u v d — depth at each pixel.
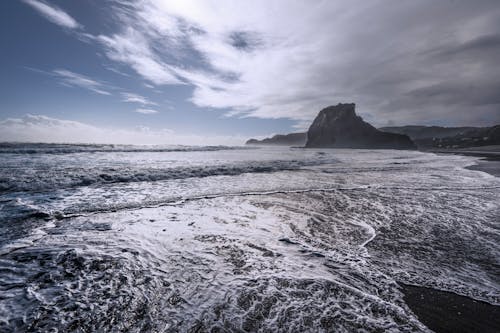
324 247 5.13
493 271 4.31
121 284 3.56
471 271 4.30
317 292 3.51
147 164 17.61
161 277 3.79
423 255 4.87
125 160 20.30
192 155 31.33
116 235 5.36
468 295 3.63
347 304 3.28
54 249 4.55
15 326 2.69
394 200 9.33
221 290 3.50
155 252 4.62
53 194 8.62
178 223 6.28
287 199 9.30
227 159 25.08
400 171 18.98
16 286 3.40
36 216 6.38
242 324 2.85
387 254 4.88
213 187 11.01
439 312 3.24
